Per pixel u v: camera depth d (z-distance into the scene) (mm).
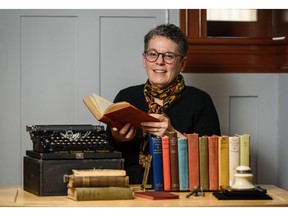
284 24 3906
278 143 3914
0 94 3703
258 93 3889
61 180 2408
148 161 2516
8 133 3715
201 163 2492
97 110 2555
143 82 3811
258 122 3910
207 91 3844
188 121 3062
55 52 3740
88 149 2471
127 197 2307
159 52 2936
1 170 3717
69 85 3754
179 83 3076
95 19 3764
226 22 3971
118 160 2453
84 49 3760
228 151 2506
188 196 2357
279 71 3857
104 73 3783
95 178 2287
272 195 2445
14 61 3709
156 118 2568
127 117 2555
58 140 2492
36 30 3725
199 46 3801
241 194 2334
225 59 3826
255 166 3930
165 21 3805
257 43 3834
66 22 3746
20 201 2281
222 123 3871
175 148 2484
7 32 3699
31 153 2543
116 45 3787
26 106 3725
